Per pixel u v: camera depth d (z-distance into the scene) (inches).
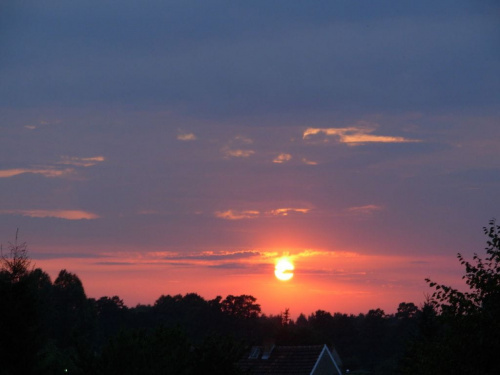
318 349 2723.9
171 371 1508.4
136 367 1485.0
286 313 5959.6
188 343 1626.5
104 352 1530.5
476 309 1205.7
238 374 1635.1
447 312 1217.4
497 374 1152.2
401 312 7322.8
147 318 6363.2
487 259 1237.1
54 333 4778.5
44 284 5017.2
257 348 2802.7
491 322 1180.5
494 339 1167.0
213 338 1658.5
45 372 1722.4
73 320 4911.4
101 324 5861.2
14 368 1678.2
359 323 7839.6
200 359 1598.2
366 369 6166.3
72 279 5310.0
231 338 1672.0
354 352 7130.9
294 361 2706.7
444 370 1184.8
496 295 1204.5
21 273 1801.2
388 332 7135.8
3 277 1780.3
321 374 2714.1
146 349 1514.5
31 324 1723.7
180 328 1638.8
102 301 6392.7
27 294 1732.3
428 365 1211.2
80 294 5201.8
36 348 1720.0
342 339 7322.8
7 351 1680.6
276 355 2768.2
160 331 1612.9
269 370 2694.4
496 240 1230.9
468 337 1186.0
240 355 1658.5
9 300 1702.8
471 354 1173.7
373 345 7086.6
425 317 2277.3
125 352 1505.9
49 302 4822.8
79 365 1533.0
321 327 7573.8
